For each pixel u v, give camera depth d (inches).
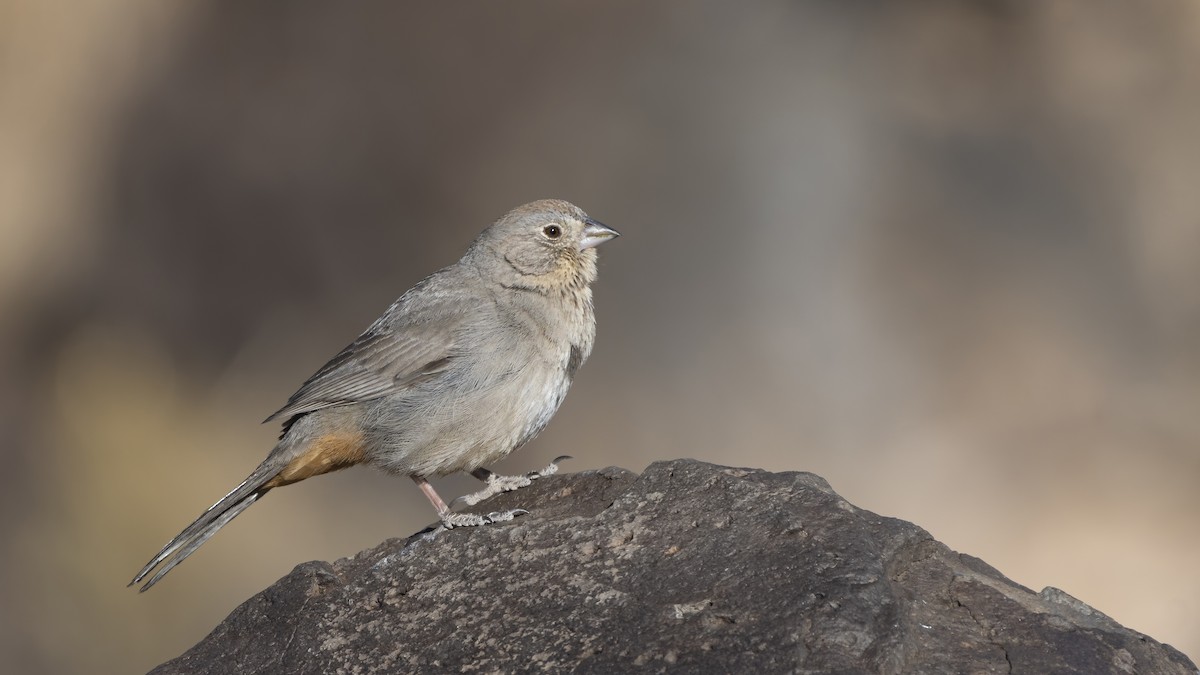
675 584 244.4
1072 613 250.7
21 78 811.4
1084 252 721.6
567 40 823.1
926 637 231.9
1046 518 620.1
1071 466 639.8
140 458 683.4
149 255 782.5
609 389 701.9
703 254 740.0
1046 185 748.6
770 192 756.6
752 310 719.1
